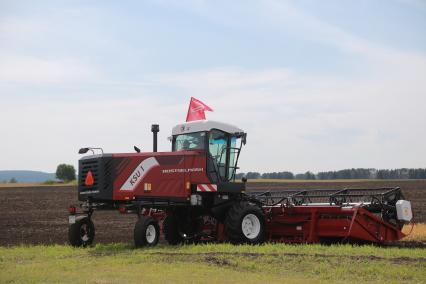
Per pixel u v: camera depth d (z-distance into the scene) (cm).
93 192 1517
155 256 1227
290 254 1179
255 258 1149
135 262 1173
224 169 1609
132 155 1520
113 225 2348
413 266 1042
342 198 1591
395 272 996
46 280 989
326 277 987
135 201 1498
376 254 1180
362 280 962
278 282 947
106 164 1507
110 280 980
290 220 1591
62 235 1981
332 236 1520
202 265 1110
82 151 1548
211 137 1578
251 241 1524
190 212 1627
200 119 1639
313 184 7988
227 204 1598
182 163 1534
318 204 1614
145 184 1515
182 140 1622
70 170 13688
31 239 1853
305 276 1004
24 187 8331
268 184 7994
